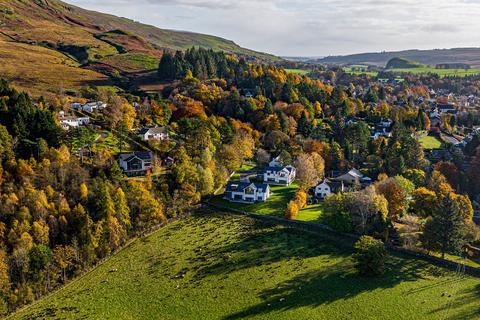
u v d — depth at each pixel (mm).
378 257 80938
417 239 94625
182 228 106250
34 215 85625
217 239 99625
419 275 82438
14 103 120438
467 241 93750
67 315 69562
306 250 94062
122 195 98500
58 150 106125
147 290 77125
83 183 97312
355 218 101125
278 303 72688
